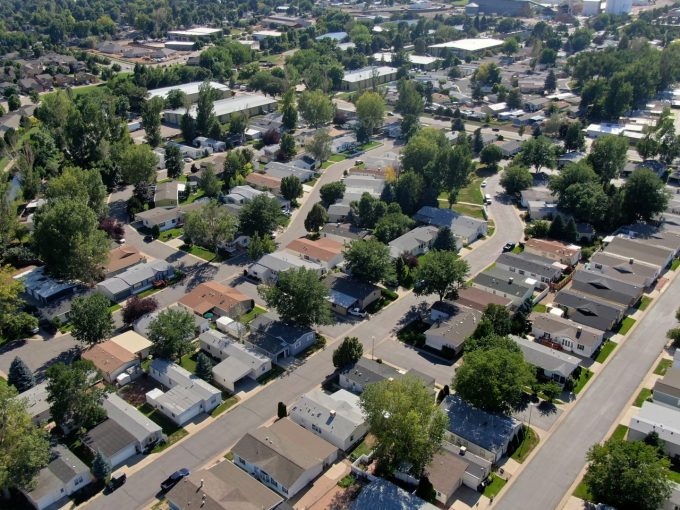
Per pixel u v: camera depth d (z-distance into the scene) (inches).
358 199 7249.0
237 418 3988.7
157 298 5398.6
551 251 6033.5
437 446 3425.2
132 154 7288.4
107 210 6742.1
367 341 4793.3
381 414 3395.7
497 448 3560.5
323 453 3577.8
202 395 4050.2
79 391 3732.8
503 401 3764.8
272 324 4822.8
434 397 4087.1
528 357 4389.8
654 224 6781.5
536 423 3919.8
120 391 4244.6
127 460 3651.6
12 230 6112.2
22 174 7559.1
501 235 6668.3
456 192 7283.5
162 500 3368.6
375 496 3253.0
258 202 6274.6
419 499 3235.7
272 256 5851.4
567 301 5123.0
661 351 4643.2
